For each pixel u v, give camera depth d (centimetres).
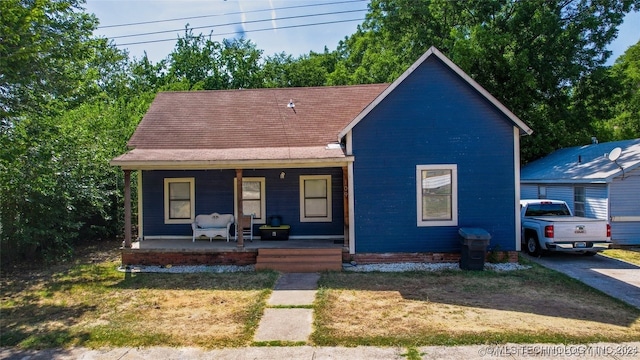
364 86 1716
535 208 1468
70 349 641
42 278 1111
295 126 1488
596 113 2412
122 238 1805
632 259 1329
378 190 1238
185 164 1202
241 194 1252
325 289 950
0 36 914
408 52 2670
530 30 2300
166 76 4006
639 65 3172
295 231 1455
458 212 1234
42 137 1163
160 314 798
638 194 1568
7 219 1288
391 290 948
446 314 777
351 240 1236
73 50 1181
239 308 827
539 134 2423
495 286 979
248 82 4147
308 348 631
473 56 2220
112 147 1716
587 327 702
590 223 1286
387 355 603
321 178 1455
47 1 1069
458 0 2462
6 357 618
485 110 1231
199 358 604
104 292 965
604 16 2258
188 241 1395
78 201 1522
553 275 1081
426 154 1235
